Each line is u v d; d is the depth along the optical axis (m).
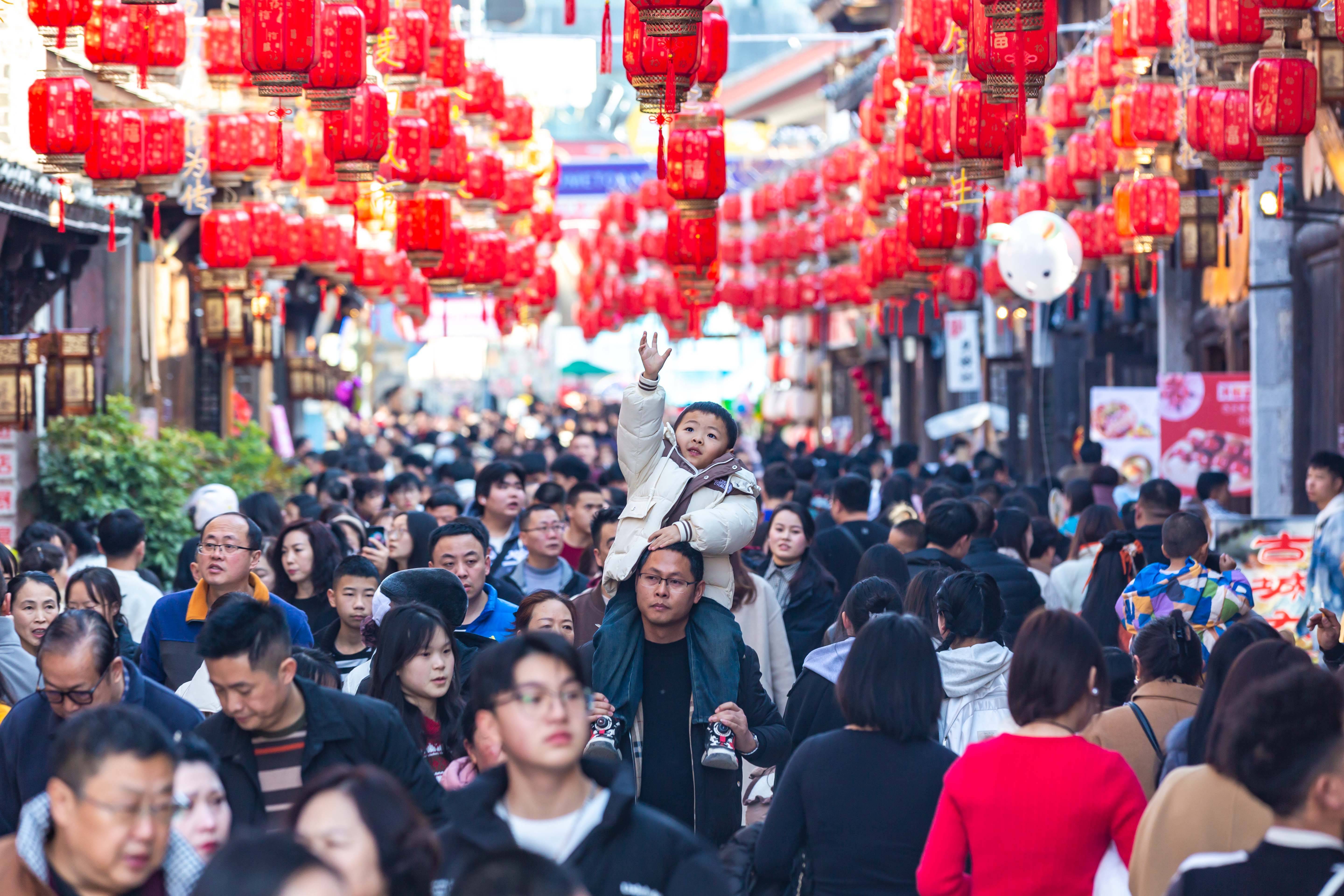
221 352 38.59
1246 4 17.69
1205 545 15.42
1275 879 7.44
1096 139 26.94
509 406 115.62
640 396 12.97
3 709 12.41
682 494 12.90
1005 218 31.34
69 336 25.62
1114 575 17.95
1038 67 15.93
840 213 38.53
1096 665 9.21
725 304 55.75
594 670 12.30
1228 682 9.11
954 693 12.29
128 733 7.35
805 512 18.61
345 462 36.72
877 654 9.73
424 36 22.59
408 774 10.16
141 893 7.82
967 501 19.30
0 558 16.31
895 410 74.88
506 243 29.38
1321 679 7.59
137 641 17.12
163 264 36.44
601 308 66.25
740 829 12.02
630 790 7.75
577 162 62.62
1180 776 8.79
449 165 24.28
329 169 26.02
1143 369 40.22
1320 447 27.84
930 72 24.09
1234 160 19.66
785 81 88.44
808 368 90.81
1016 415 52.22
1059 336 44.28
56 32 18.34
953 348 50.59
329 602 17.72
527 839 7.63
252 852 5.95
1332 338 26.91
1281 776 7.41
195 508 21.34
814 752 9.77
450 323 73.75
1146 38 22.45
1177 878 7.68
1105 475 26.72
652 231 53.22
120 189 19.55
